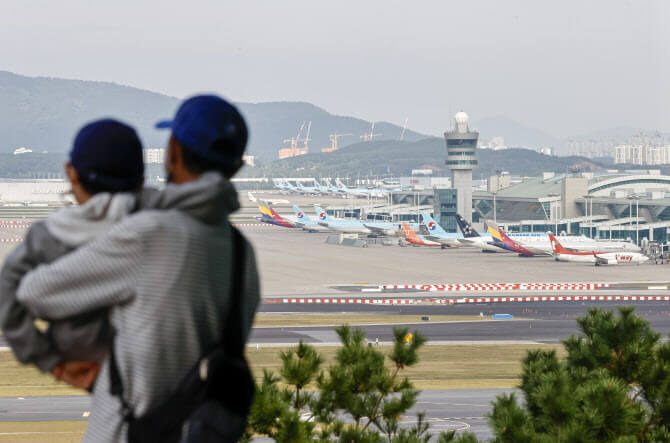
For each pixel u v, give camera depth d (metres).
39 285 13.83
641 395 53.88
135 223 13.99
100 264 13.83
